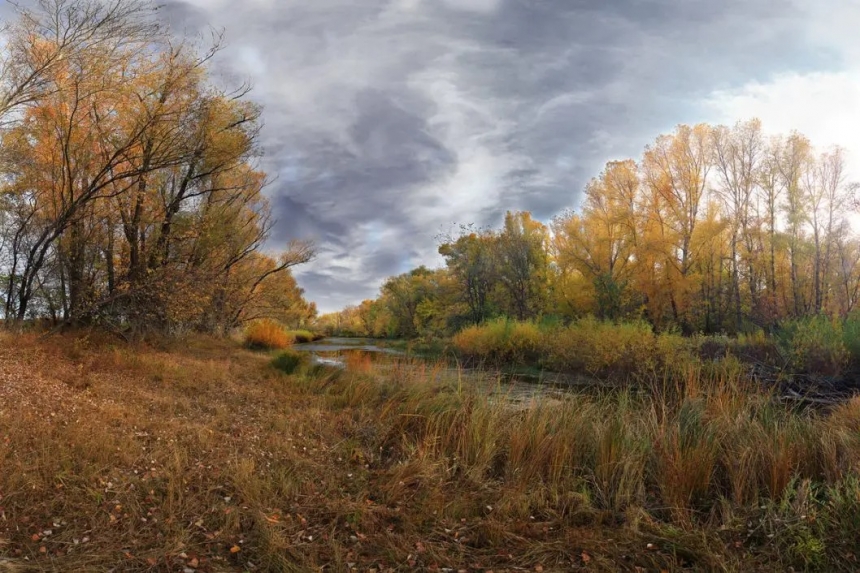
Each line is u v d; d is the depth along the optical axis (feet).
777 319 89.81
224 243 67.00
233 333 96.68
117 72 48.29
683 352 53.11
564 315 108.68
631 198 109.40
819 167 96.68
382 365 48.01
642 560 12.76
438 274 155.74
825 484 16.07
